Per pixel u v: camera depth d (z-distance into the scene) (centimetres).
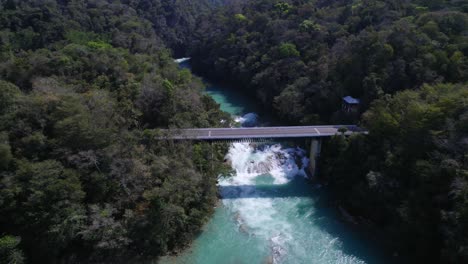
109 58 7138
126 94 6200
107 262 3903
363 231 4750
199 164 5131
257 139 5947
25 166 3494
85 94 5203
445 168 3822
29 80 5941
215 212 5188
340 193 5634
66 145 3981
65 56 6631
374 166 4994
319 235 4684
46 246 3519
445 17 7150
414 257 4153
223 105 9750
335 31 9300
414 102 4788
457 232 3409
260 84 9531
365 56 6962
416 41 6656
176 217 4175
